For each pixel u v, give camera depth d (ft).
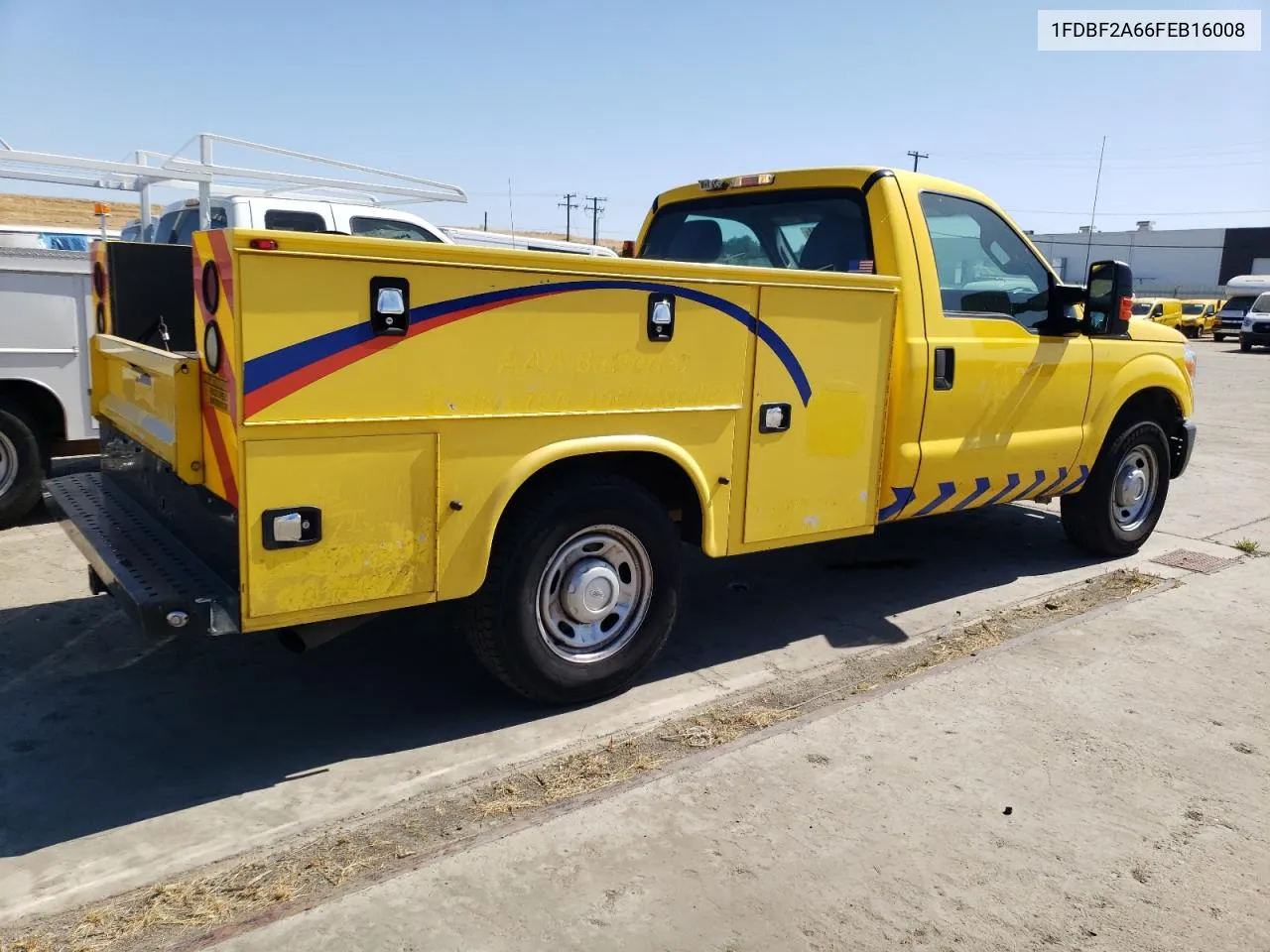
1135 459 21.63
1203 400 56.75
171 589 11.09
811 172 17.24
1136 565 21.62
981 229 17.63
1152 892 9.93
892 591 19.65
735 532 14.57
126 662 15.40
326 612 11.30
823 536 15.66
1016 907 9.65
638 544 13.89
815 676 15.35
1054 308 18.62
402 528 11.58
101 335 15.84
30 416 22.98
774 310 14.19
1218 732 13.44
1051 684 14.89
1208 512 27.04
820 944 9.07
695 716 13.76
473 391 11.73
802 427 14.92
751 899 9.68
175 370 11.43
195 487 12.08
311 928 9.12
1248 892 9.96
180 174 22.80
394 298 10.96
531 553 12.81
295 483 10.81
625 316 12.73
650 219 20.83
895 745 12.89
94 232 31.19
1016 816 11.26
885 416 16.05
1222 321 122.62
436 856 10.29
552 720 13.65
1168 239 235.61
